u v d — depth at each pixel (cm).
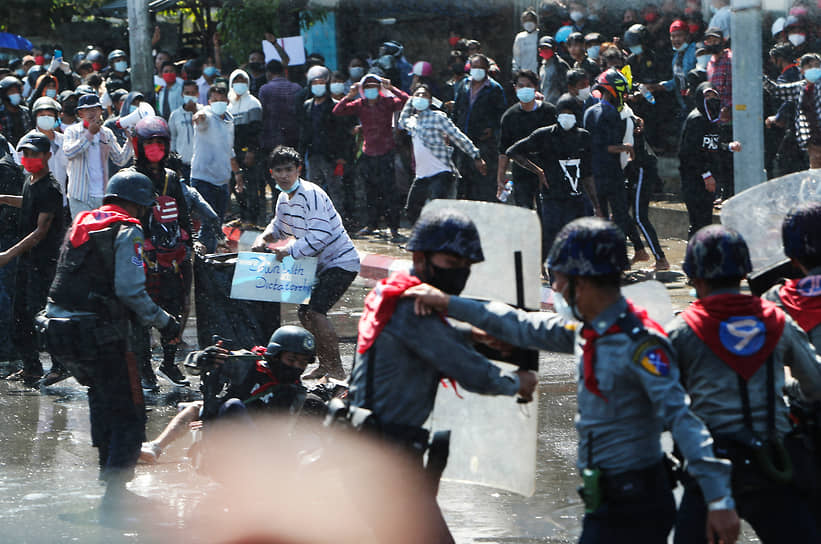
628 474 701
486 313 759
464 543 1030
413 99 2573
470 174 2775
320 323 1588
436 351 764
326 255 1586
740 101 1998
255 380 1139
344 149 2970
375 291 810
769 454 722
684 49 2917
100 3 4841
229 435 1091
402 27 3856
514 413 830
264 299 1562
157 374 1786
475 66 2745
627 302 709
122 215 1150
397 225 2930
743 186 2016
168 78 3366
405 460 773
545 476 1240
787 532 728
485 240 813
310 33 3909
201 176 2684
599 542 714
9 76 2992
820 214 808
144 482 1229
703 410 738
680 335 743
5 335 1925
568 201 2256
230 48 3919
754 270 934
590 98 2383
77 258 1145
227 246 1798
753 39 1977
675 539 757
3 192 1839
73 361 1156
